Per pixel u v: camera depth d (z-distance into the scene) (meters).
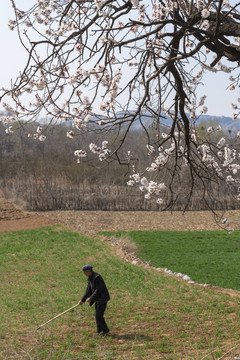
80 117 5.14
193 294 15.12
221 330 11.41
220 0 4.51
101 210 43.03
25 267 21.52
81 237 27.16
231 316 12.69
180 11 5.78
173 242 28.84
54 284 18.03
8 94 4.76
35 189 44.75
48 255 23.64
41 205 43.00
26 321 12.69
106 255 22.56
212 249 26.64
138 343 10.59
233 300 14.34
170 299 14.68
